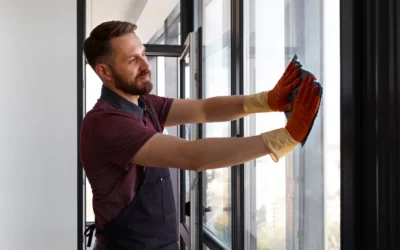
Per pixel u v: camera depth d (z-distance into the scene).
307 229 1.53
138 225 1.64
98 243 1.70
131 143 1.36
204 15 3.18
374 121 0.96
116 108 1.54
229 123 2.52
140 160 1.37
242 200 2.29
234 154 1.20
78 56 3.45
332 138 1.32
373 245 0.97
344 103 1.04
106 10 3.62
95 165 1.54
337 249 1.32
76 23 3.45
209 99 1.67
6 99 3.39
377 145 0.95
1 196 3.39
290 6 1.66
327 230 1.38
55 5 3.43
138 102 1.68
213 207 2.93
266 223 2.00
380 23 0.95
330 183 1.34
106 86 1.58
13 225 3.41
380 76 0.95
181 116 1.74
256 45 2.10
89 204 4.08
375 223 0.96
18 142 3.40
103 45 1.49
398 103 0.93
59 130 3.44
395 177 0.93
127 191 1.58
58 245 3.44
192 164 1.27
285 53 1.72
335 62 1.30
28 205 3.42
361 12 0.99
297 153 1.61
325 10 1.36
